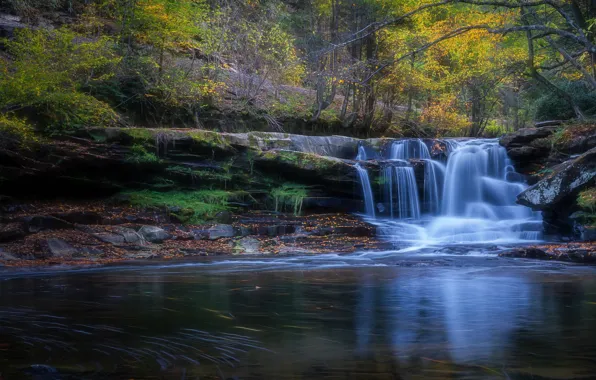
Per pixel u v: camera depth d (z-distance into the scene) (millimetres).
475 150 18047
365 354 3904
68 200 14500
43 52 14625
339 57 21016
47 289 7363
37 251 11164
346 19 22375
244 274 9211
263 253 12773
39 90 13438
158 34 18203
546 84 18750
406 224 16109
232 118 19875
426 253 12680
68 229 12555
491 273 9180
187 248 12688
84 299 6473
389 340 4363
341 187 17031
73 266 10250
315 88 23500
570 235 13992
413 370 3502
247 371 3482
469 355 3873
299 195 16266
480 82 22828
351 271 9609
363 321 5133
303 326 4898
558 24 21031
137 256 11758
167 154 15281
